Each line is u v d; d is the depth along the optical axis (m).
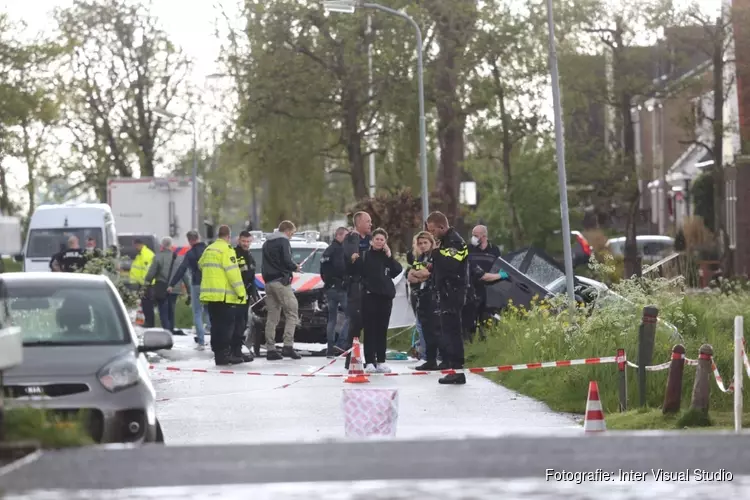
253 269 33.81
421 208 53.19
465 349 30.39
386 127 65.06
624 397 20.88
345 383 26.02
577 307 28.55
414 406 22.00
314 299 35.34
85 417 14.33
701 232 67.31
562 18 65.19
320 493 8.09
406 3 62.44
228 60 64.81
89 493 8.09
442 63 62.72
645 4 67.94
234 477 8.49
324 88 63.69
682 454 9.12
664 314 26.47
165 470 8.72
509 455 9.15
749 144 65.38
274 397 23.66
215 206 109.75
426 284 28.06
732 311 30.42
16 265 62.97
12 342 10.03
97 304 16.66
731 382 22.00
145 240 66.75
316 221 79.19
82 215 58.03
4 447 9.48
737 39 65.44
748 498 8.07
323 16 63.38
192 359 33.34
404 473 8.62
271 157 65.88
